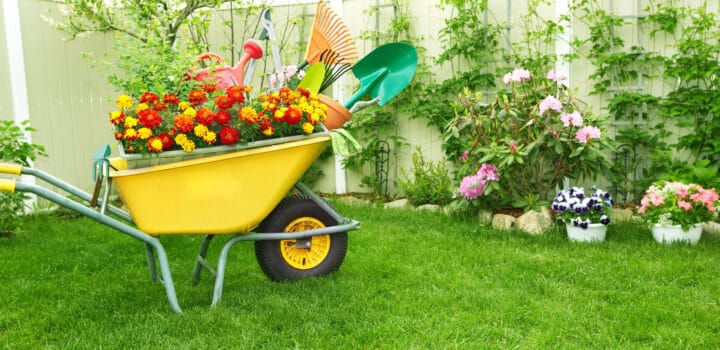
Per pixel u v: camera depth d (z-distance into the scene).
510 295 2.89
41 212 4.92
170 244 4.01
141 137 2.49
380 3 5.55
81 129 5.57
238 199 2.75
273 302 2.80
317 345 2.38
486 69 5.26
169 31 5.23
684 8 4.55
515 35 5.10
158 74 3.31
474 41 5.11
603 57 4.76
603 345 2.38
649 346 2.36
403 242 3.95
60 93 5.35
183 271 3.45
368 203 5.35
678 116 4.70
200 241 4.07
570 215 3.95
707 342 2.38
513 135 4.42
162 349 2.37
